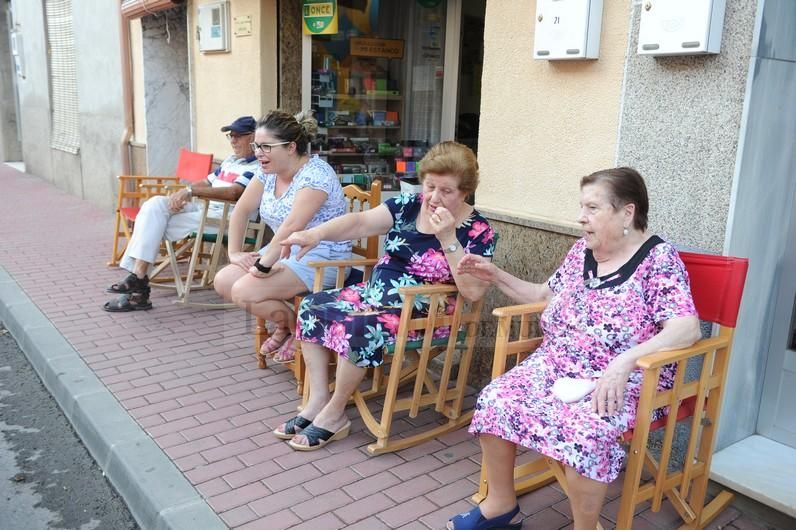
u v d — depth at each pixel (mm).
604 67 3320
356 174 6191
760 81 2766
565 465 2350
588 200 2520
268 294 3818
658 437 3145
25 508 3146
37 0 12203
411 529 2773
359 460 3303
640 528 2816
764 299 3092
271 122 3916
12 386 4438
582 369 2605
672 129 3041
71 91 11336
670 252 2494
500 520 2695
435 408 3730
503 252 3920
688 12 2820
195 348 4684
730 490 2961
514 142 3832
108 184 9797
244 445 3410
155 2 7016
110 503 3188
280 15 5836
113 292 5406
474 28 6020
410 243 3363
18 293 5820
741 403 3166
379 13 6059
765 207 2967
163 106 8227
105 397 3902
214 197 5172
